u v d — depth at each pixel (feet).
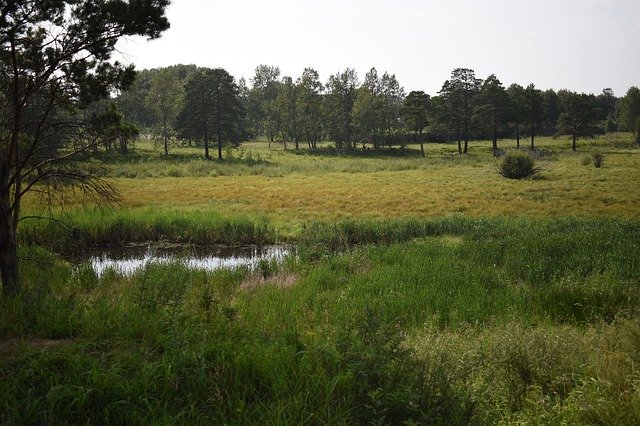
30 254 47.42
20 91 31.40
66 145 35.76
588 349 20.93
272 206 97.09
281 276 46.21
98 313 24.91
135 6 30.58
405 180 142.31
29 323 23.09
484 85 294.05
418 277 41.65
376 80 339.98
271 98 444.14
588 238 53.78
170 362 17.72
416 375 17.16
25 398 15.34
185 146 280.10
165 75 253.03
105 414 15.11
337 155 268.21
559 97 460.55
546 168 161.07
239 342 20.30
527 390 18.04
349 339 18.69
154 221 74.43
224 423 14.14
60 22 30.96
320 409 15.15
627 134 357.61
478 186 122.83
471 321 31.94
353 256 53.01
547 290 35.37
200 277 44.78
